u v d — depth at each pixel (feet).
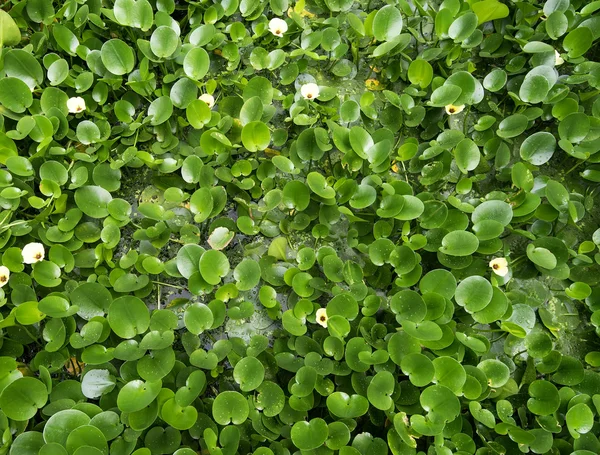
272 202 3.72
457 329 3.58
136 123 3.93
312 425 3.10
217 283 3.54
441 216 3.76
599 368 3.67
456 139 4.02
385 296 3.77
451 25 4.36
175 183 3.97
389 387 3.16
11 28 4.06
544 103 4.23
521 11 4.59
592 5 4.54
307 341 3.43
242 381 3.20
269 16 4.72
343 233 3.93
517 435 3.16
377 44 4.52
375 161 3.90
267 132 3.84
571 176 4.31
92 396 3.21
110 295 3.43
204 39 4.23
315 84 4.16
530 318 3.61
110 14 4.15
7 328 3.44
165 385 3.29
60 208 3.70
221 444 3.08
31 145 3.91
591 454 3.11
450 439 3.22
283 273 3.71
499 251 3.89
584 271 3.89
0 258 3.58
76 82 4.01
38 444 3.02
